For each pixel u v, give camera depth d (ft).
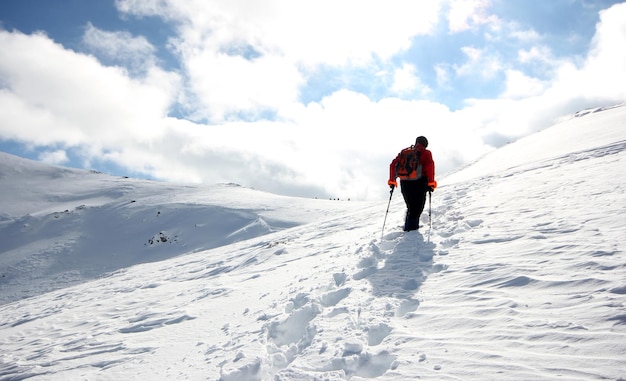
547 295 12.42
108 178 221.87
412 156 25.04
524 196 27.45
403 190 25.49
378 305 14.88
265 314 17.66
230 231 115.55
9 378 18.65
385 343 12.00
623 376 8.04
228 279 32.53
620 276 12.26
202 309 23.52
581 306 11.15
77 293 47.19
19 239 130.82
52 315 34.50
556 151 57.21
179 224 125.90
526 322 11.12
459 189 41.96
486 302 13.06
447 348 10.85
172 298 30.32
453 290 14.79
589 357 8.91
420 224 27.04
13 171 225.56
